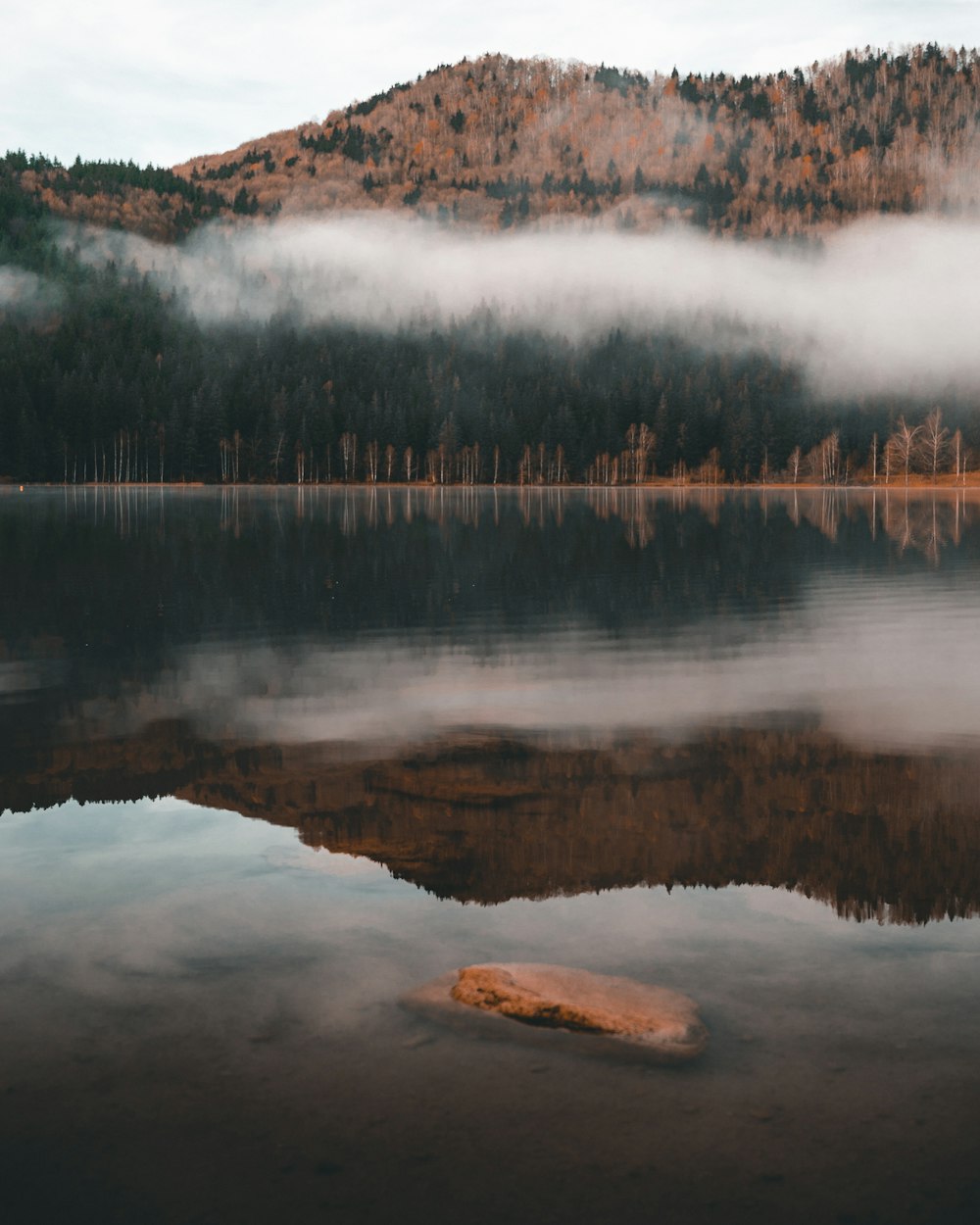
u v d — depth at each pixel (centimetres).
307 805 862
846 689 1345
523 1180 384
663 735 1100
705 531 4825
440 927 614
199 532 4609
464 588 2531
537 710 1223
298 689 1357
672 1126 415
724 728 1129
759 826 801
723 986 537
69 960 570
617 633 1830
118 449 15875
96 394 15888
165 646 1703
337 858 736
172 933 607
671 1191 377
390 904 652
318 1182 385
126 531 4641
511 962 564
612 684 1384
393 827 804
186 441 16200
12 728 1139
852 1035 485
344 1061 464
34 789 912
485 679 1420
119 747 1059
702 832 788
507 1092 439
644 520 5900
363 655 1617
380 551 3641
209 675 1452
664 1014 501
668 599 2312
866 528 5097
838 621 1966
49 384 15950
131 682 1405
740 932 605
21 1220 367
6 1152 404
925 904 648
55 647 1694
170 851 754
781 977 547
